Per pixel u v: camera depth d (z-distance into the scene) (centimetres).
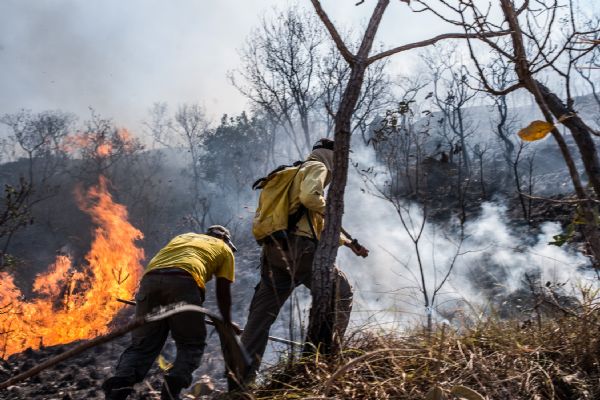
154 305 347
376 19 327
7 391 417
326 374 271
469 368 261
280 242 352
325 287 310
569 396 251
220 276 375
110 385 326
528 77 242
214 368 491
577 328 286
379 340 305
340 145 320
